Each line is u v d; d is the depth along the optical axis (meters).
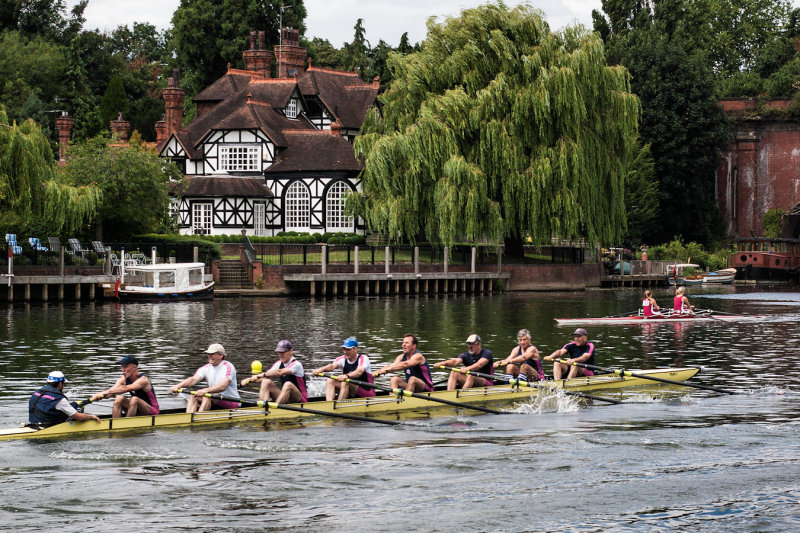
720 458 16.41
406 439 17.72
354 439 17.66
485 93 54.09
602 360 28.62
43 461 15.87
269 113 73.56
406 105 58.00
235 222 69.00
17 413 19.69
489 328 37.03
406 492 14.45
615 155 57.41
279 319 40.31
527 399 21.28
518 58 55.44
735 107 93.38
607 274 71.12
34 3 97.94
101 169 54.62
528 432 18.36
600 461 16.19
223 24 99.56
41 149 43.94
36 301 47.72
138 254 53.34
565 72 53.78
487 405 20.80
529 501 14.07
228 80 81.12
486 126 54.28
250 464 15.86
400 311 45.09
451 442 17.52
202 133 73.62
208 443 17.11
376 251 60.19
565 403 21.27
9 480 14.88
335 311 44.84
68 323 37.47
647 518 13.43
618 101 56.66
